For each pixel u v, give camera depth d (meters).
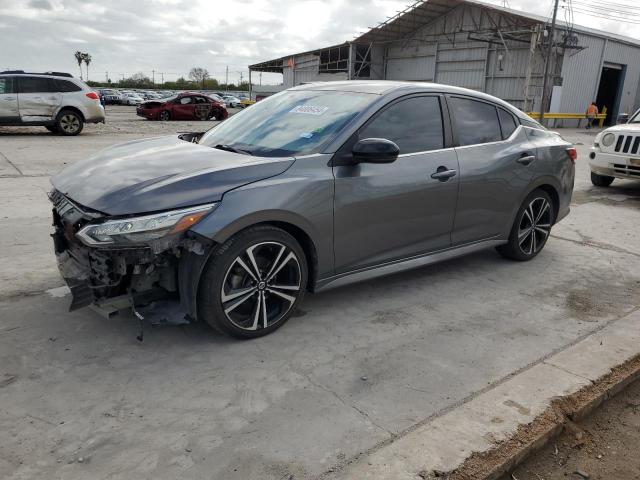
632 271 5.14
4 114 15.00
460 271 4.94
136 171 3.32
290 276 3.52
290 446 2.48
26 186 7.91
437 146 4.21
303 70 41.66
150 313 3.15
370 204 3.73
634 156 8.52
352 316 3.88
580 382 3.08
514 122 4.95
